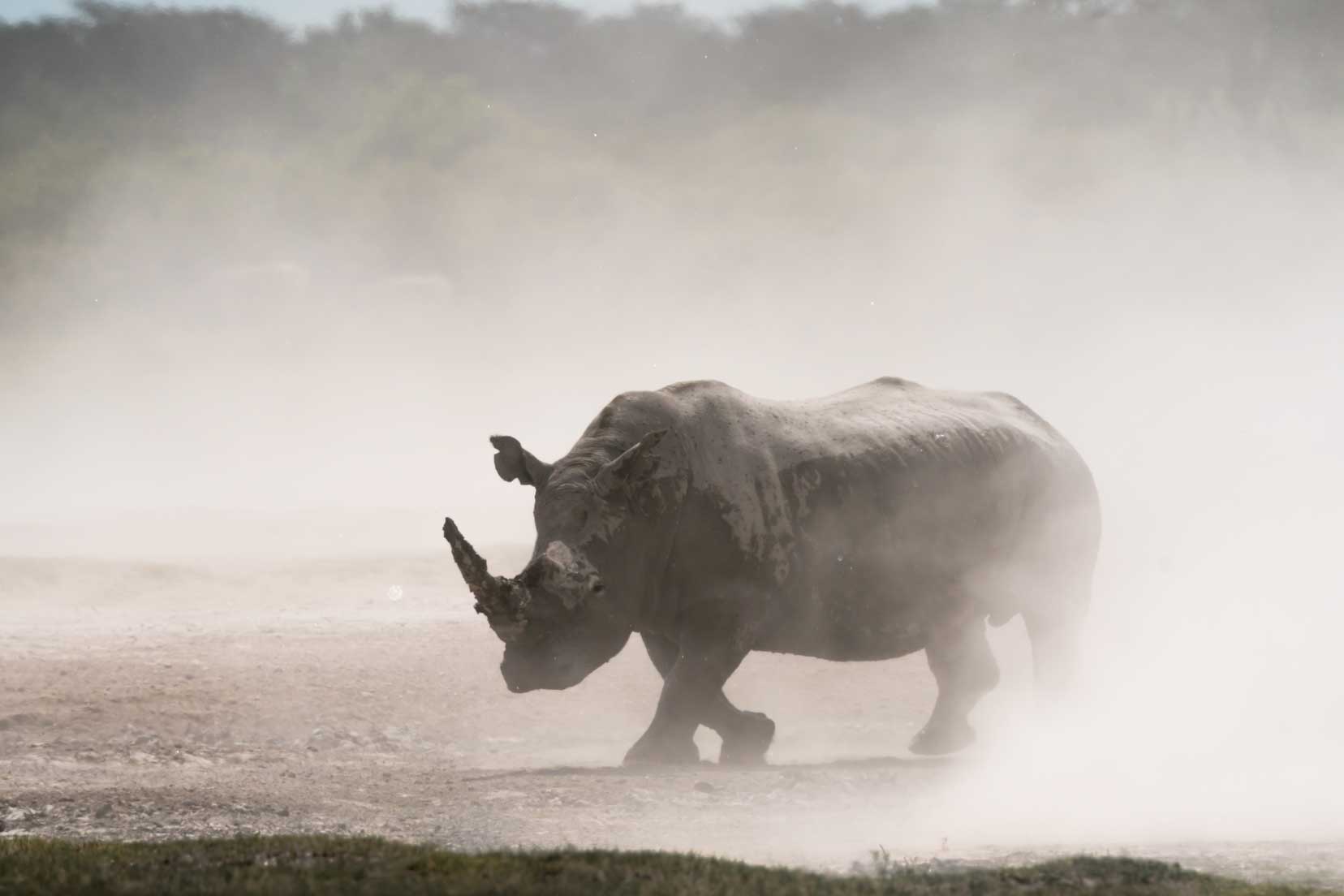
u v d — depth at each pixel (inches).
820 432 2241.6
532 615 2006.6
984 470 2326.5
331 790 1936.5
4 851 1432.1
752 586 2148.1
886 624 2263.8
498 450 2122.3
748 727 2174.0
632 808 1797.5
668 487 2110.0
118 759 2284.7
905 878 1366.9
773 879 1306.6
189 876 1283.2
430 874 1279.5
